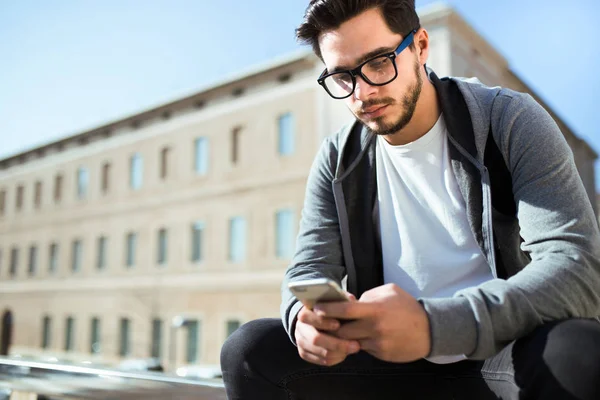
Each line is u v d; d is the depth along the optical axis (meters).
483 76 17.31
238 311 19.80
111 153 25.05
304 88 19.02
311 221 1.18
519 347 0.77
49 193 27.83
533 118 0.95
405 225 1.10
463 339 0.73
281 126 19.61
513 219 1.00
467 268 1.05
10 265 29.47
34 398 1.59
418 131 1.08
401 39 0.98
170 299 21.86
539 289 0.76
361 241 1.14
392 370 1.00
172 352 21.48
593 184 22.31
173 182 22.39
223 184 20.77
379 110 0.99
